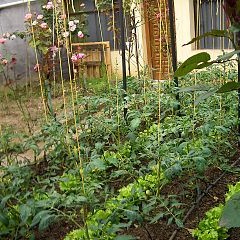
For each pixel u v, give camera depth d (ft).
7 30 34.65
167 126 13.67
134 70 30.99
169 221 9.02
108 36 34.30
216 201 11.00
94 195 9.80
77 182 11.08
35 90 27.22
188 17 29.55
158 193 10.53
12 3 33.68
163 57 30.68
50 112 17.49
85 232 8.60
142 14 26.37
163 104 16.07
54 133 13.69
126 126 14.96
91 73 32.99
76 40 31.07
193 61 4.70
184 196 11.18
